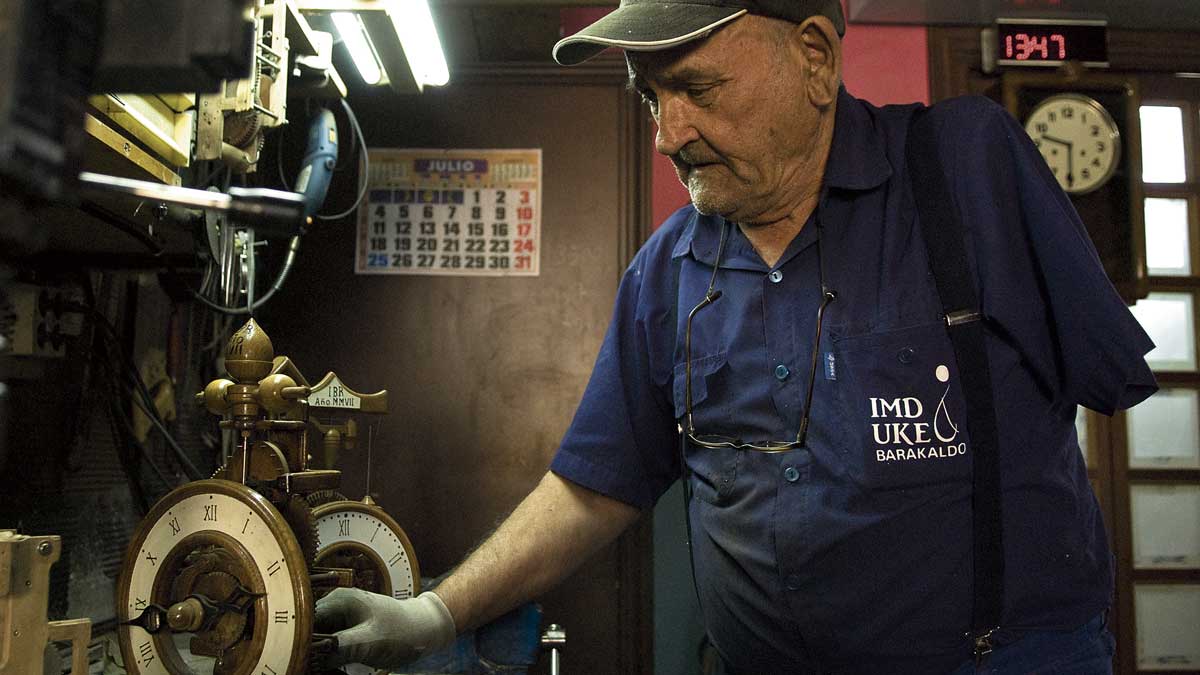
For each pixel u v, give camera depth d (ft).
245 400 3.12
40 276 5.08
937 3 9.63
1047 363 3.31
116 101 3.34
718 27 3.15
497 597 3.76
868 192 3.54
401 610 3.28
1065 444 3.41
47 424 5.25
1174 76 10.25
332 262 9.57
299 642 2.76
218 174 5.35
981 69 9.93
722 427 3.68
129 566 3.00
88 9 1.20
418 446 9.41
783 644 3.52
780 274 3.58
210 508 2.92
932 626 3.25
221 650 2.83
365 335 9.52
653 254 4.17
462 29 9.06
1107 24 9.93
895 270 3.41
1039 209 3.30
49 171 1.15
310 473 3.17
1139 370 3.21
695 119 3.26
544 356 9.52
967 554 3.22
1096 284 3.18
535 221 9.65
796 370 3.47
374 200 9.64
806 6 3.29
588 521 4.02
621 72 9.65
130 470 6.10
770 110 3.26
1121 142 9.73
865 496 3.24
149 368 6.53
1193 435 10.04
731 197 3.41
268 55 4.65
